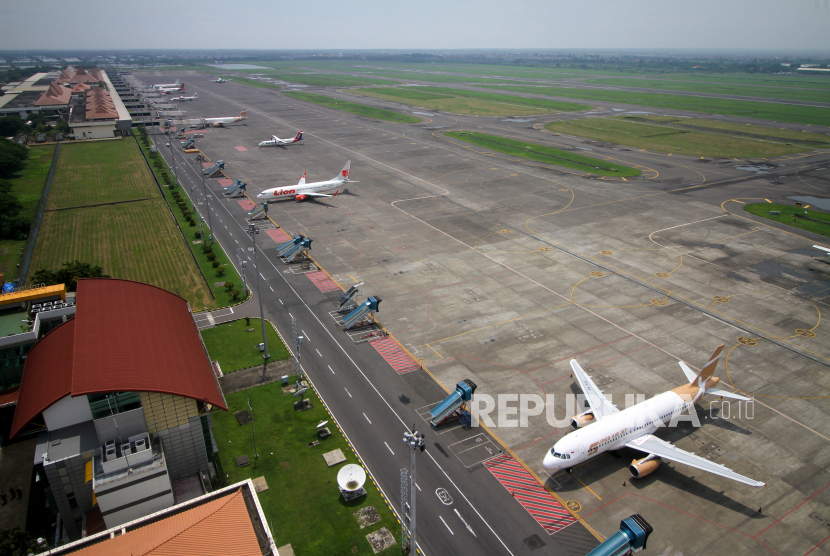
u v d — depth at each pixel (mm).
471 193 153375
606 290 95625
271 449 59344
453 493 53406
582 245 115562
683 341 80000
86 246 117312
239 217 134375
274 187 159125
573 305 90375
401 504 49781
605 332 82312
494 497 53000
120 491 45562
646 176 170500
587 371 72625
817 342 80125
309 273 102875
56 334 58938
